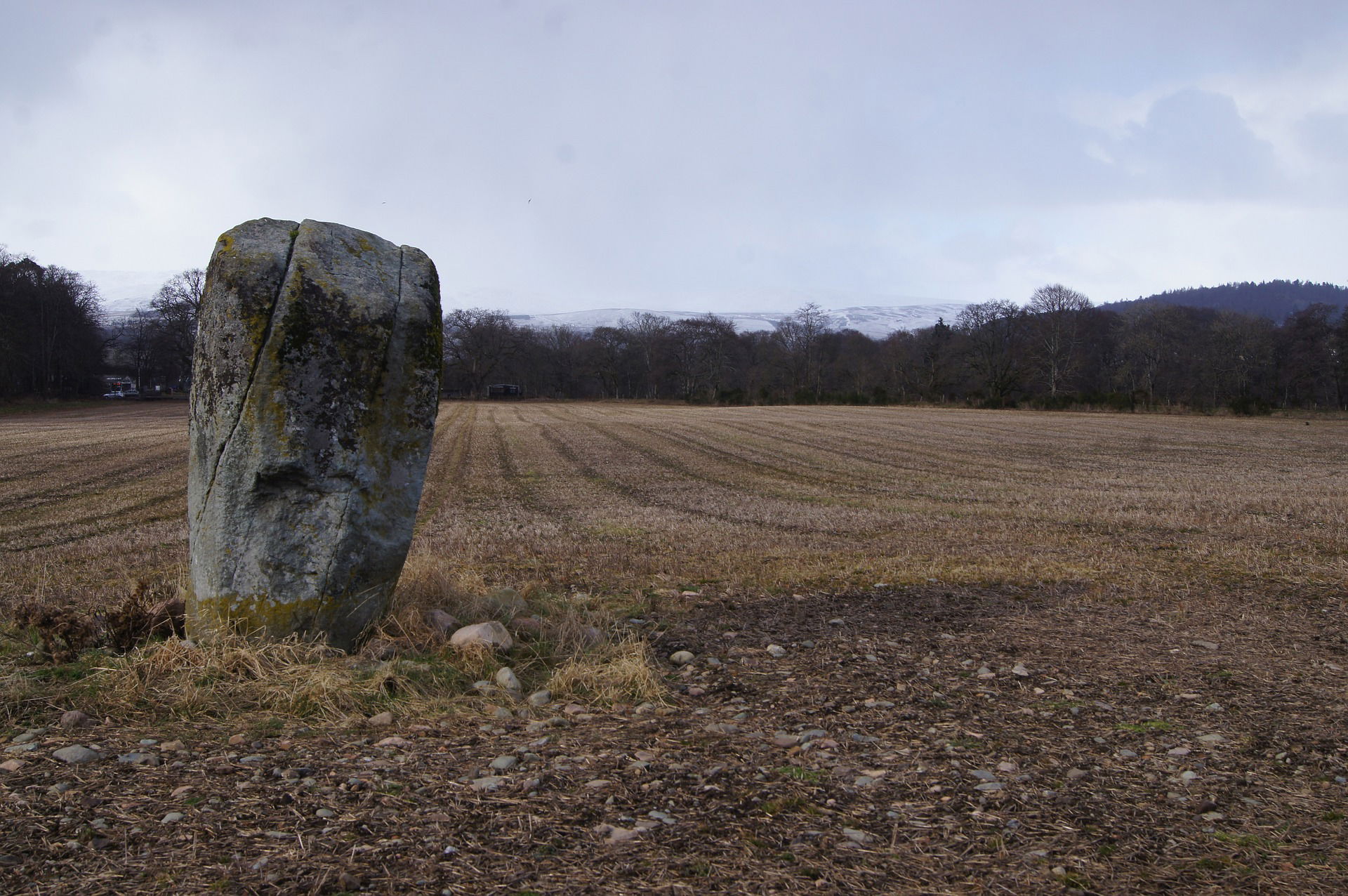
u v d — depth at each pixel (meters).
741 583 9.39
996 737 4.80
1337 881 3.20
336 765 4.17
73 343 84.38
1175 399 81.81
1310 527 14.00
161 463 28.14
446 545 12.62
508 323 123.25
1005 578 9.62
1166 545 12.36
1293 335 79.88
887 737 4.80
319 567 5.92
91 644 5.93
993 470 27.42
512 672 5.76
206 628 5.83
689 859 3.31
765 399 94.69
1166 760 4.44
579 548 12.21
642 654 6.13
